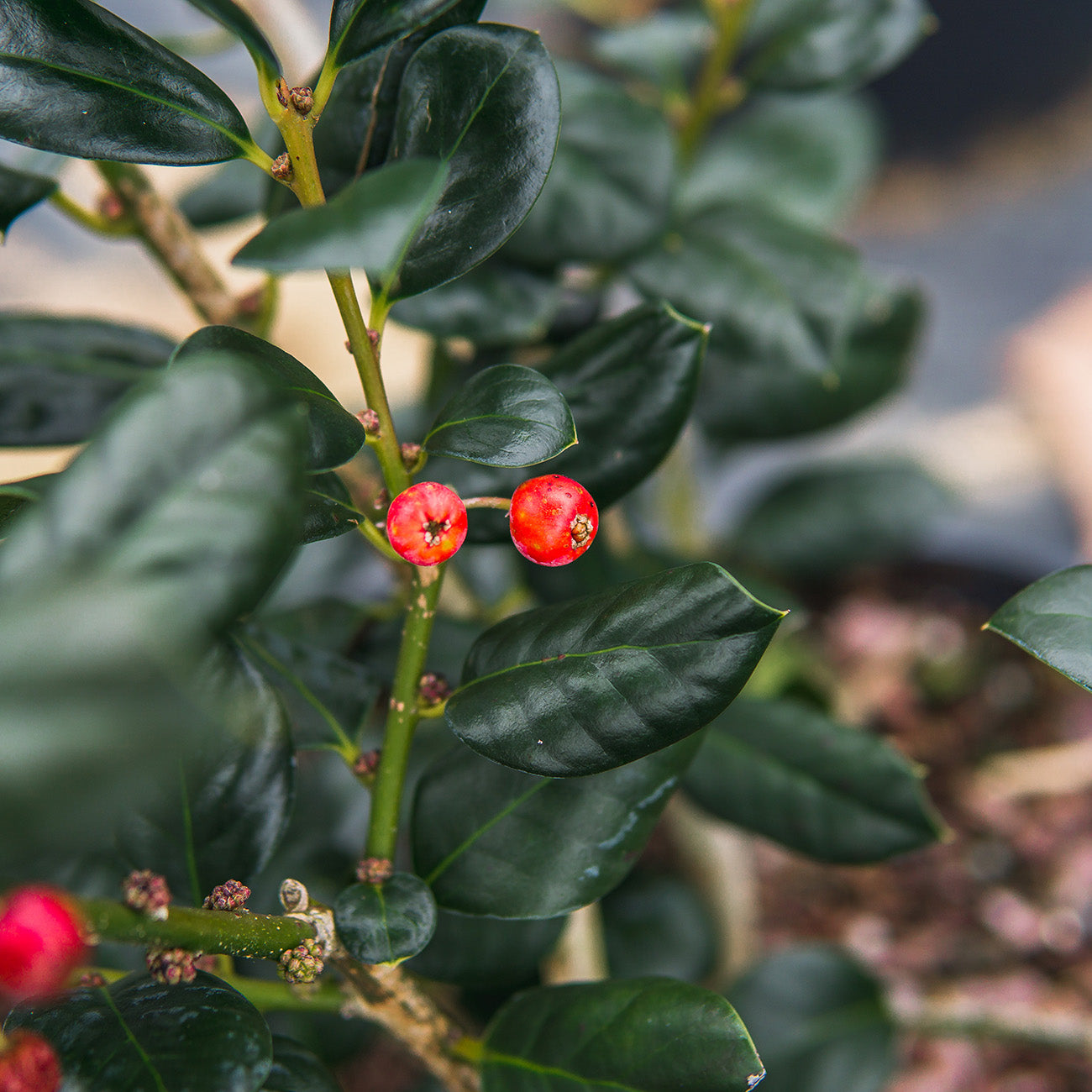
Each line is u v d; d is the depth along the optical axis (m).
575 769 0.32
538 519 0.32
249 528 0.28
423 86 0.33
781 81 0.48
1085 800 0.79
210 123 0.33
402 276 0.33
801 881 0.76
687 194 0.61
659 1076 0.33
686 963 0.54
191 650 0.27
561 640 0.32
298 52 0.44
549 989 0.35
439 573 0.33
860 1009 0.48
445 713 0.32
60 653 0.27
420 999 0.34
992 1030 0.53
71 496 0.28
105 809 0.27
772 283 0.44
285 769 0.34
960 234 1.34
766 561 0.72
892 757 0.40
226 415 0.28
